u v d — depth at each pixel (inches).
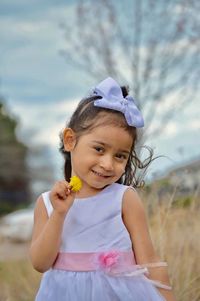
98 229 130.6
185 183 245.6
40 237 129.5
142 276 129.5
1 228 558.6
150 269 130.2
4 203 1464.1
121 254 129.8
